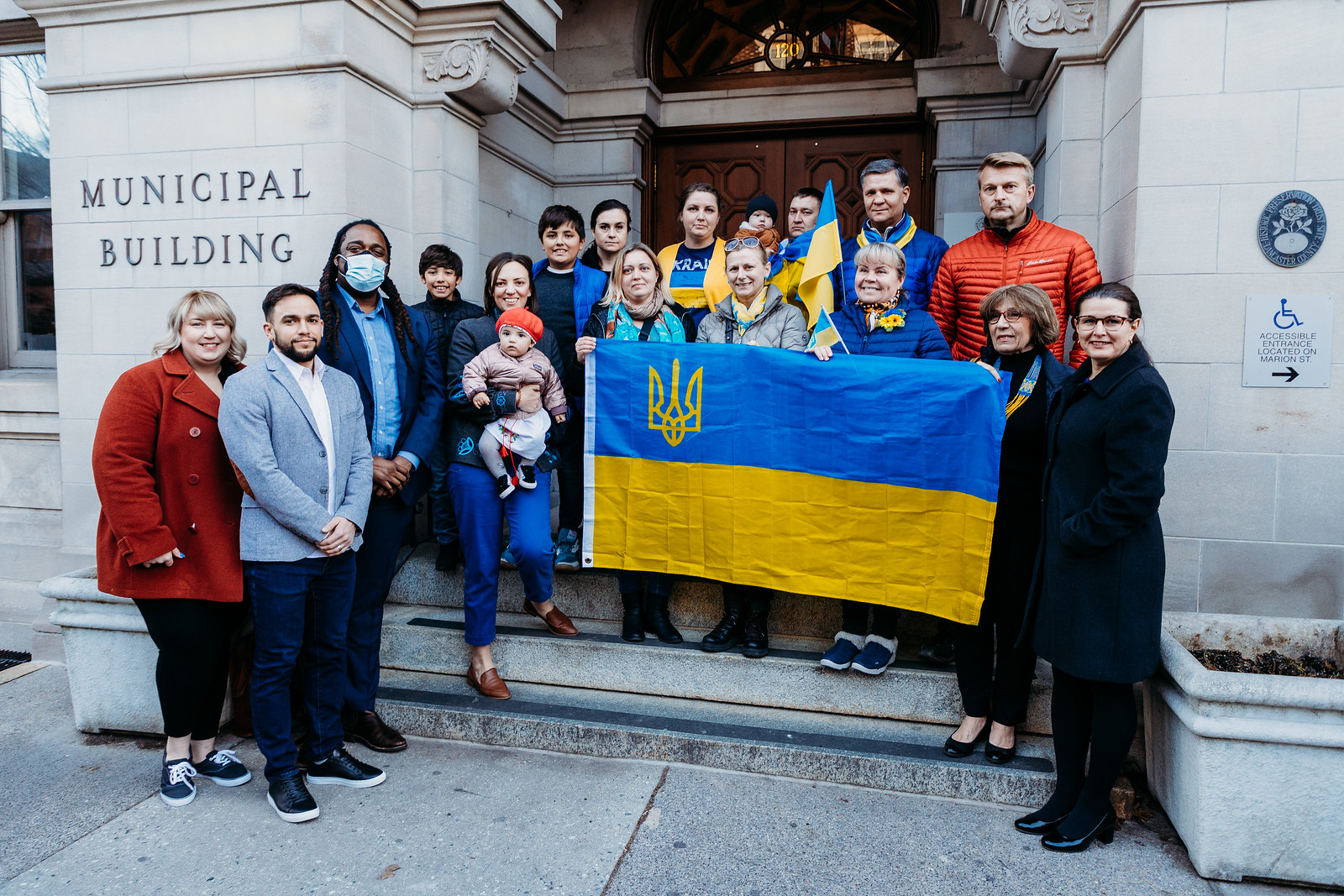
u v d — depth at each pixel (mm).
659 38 6543
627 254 3553
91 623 3408
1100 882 2484
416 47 4625
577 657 3570
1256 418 3426
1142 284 3506
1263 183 3354
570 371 3930
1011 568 2896
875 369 3123
